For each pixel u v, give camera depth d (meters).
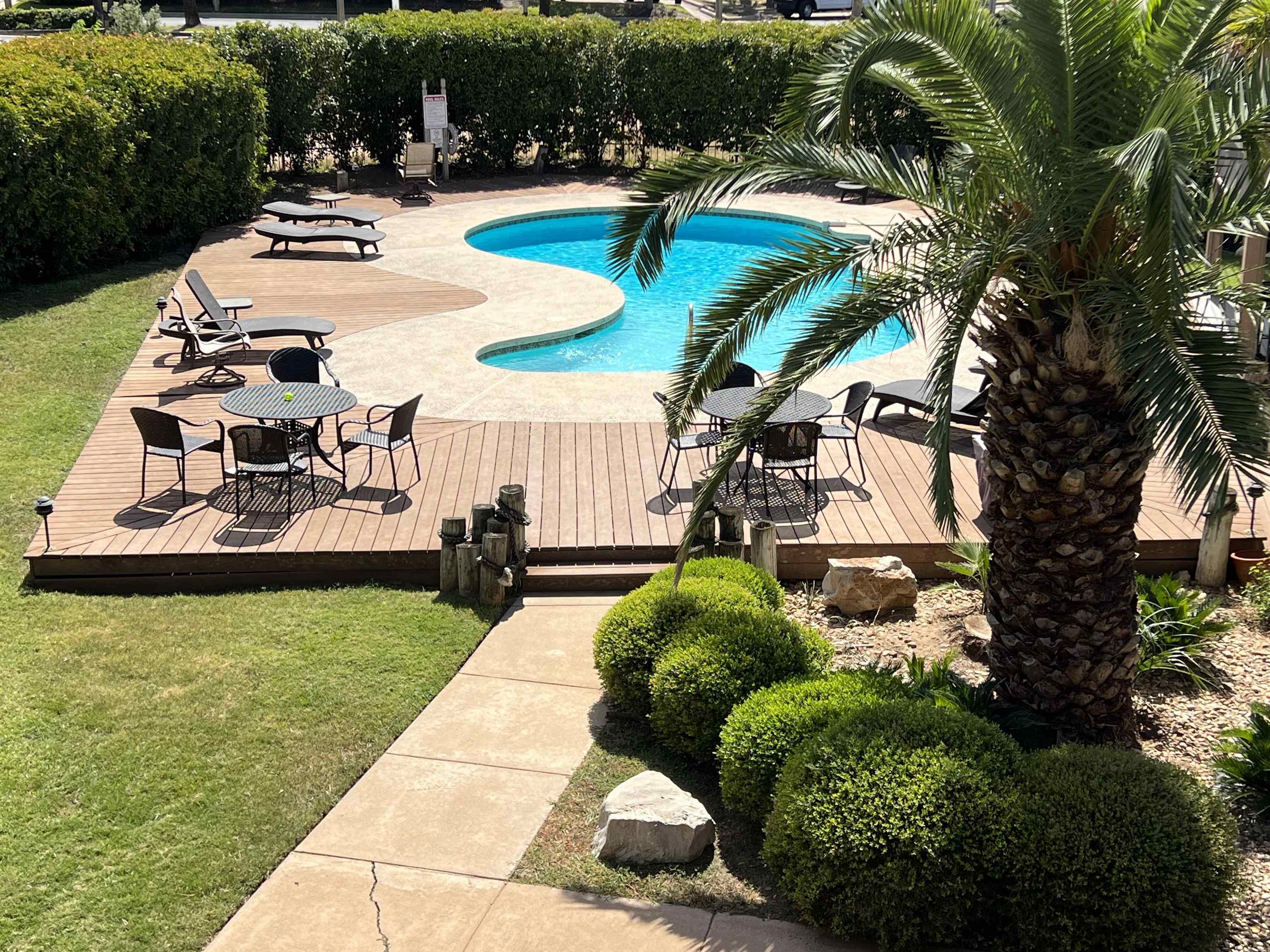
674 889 6.39
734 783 6.75
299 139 27.92
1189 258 5.61
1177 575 10.55
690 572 9.03
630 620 8.14
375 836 6.84
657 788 6.91
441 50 28.83
